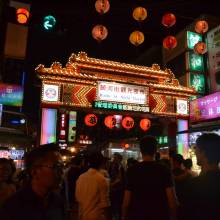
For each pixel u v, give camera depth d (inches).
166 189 163.3
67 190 316.8
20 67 829.8
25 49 712.4
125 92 753.6
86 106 722.8
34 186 90.0
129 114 776.9
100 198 206.8
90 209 204.2
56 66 730.8
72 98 721.0
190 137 757.3
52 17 448.8
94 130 1173.1
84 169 314.5
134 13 509.0
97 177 209.6
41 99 697.0
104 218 206.1
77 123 1153.4
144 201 162.6
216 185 122.2
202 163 129.0
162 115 804.6
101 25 521.3
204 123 778.8
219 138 128.9
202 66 1002.7
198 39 1029.2
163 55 1228.5
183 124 832.3
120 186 321.7
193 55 1008.2
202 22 554.9
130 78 799.1
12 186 177.3
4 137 661.3
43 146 94.3
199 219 119.7
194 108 836.0
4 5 700.7
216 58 946.7
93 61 762.2
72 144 973.8
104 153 844.6
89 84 737.6
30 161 91.9
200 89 975.0
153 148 174.9
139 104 761.6
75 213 312.2
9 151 671.1
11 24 697.6
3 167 177.0
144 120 753.0
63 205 98.7
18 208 84.0
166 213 161.9
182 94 839.1
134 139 898.1
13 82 816.9
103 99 729.6
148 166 168.4
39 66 702.5
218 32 948.6
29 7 519.8
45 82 709.3
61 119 741.3
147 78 821.2
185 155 768.9
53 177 90.4
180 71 1079.6
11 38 699.4
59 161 92.9
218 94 755.4
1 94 659.4
